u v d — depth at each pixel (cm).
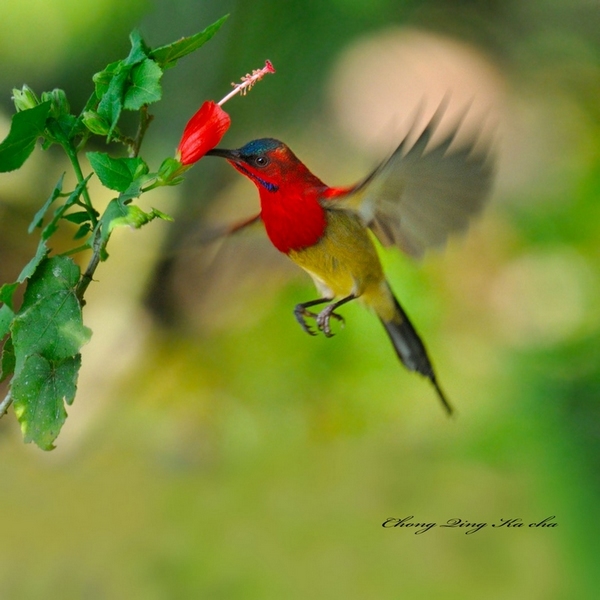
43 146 392
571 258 1145
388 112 1273
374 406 1147
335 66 1294
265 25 1216
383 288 589
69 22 1102
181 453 1150
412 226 512
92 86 1140
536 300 1115
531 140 1245
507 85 1323
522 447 1038
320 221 539
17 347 371
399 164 475
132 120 1143
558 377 1042
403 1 1363
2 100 1130
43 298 377
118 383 1209
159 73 374
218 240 619
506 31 1394
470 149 464
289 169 528
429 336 1119
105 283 1213
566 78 1307
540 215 1176
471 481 1038
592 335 1055
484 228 1166
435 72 1306
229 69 1202
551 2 1381
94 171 378
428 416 1121
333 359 1177
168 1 1146
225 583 922
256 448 1153
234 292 1215
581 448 986
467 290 1137
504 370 1083
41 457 1144
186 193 1215
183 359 1222
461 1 1399
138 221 354
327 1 1237
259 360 1201
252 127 1276
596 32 1345
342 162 1259
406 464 1085
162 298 1208
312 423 1155
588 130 1246
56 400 371
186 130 403
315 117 1287
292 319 1202
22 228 1148
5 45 1110
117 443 1177
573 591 900
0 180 1141
